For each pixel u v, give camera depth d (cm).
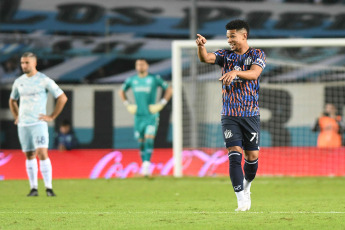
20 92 3306
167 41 8156
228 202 2984
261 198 3294
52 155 5475
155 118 5259
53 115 3350
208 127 6328
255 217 2134
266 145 6994
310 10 8481
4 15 7950
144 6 8262
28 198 3288
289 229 1808
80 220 2095
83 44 7912
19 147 7112
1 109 7156
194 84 5688
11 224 1984
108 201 3100
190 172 5506
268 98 7100
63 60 7769
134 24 8194
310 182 4716
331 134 5947
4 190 3978
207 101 6312
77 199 3225
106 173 5409
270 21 8381
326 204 2792
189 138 6456
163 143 7062
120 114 7244
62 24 8069
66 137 5659
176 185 4388
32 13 8031
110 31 8125
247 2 8406
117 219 2122
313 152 5644
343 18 8500
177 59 5284
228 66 2325
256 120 2314
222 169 5488
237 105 2294
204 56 2286
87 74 7675
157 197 3388
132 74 7825
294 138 7031
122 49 7988
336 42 5175
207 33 8281
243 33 2298
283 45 5212
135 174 5412
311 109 7125
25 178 5316
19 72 7419
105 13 8181
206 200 3145
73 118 7188
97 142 7175
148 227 1875
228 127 2305
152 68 7875
